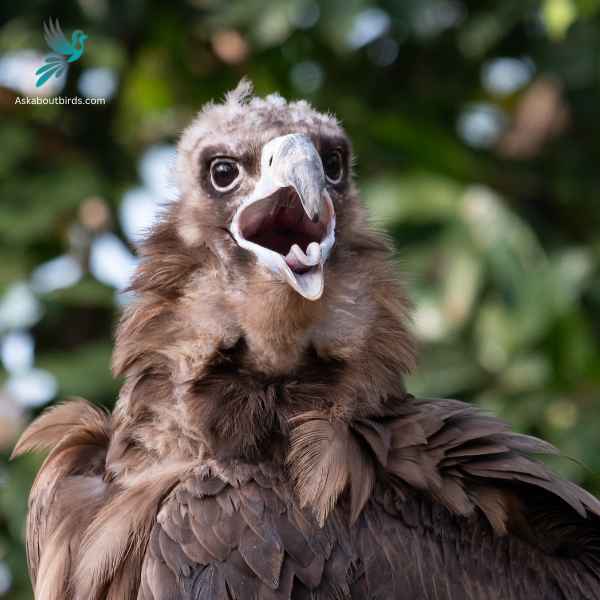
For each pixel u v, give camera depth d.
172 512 7.61
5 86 15.07
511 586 7.84
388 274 8.67
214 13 15.22
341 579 7.47
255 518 7.54
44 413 9.32
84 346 14.13
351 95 16.34
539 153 16.73
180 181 9.05
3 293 14.06
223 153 8.65
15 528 12.88
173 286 8.55
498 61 16.67
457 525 7.89
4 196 14.44
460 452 8.06
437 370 14.20
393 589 7.53
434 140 15.72
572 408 14.12
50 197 14.38
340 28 14.20
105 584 7.68
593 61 15.62
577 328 14.50
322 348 8.28
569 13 14.37
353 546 7.57
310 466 7.70
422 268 14.61
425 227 14.91
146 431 8.23
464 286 14.41
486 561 7.84
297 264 7.99
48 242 14.62
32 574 8.87
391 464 7.91
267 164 8.22
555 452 8.43
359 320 8.38
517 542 8.05
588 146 16.56
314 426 7.85
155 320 8.48
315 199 7.94
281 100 9.09
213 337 8.27
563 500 8.12
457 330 14.42
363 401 8.24
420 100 16.78
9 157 14.59
